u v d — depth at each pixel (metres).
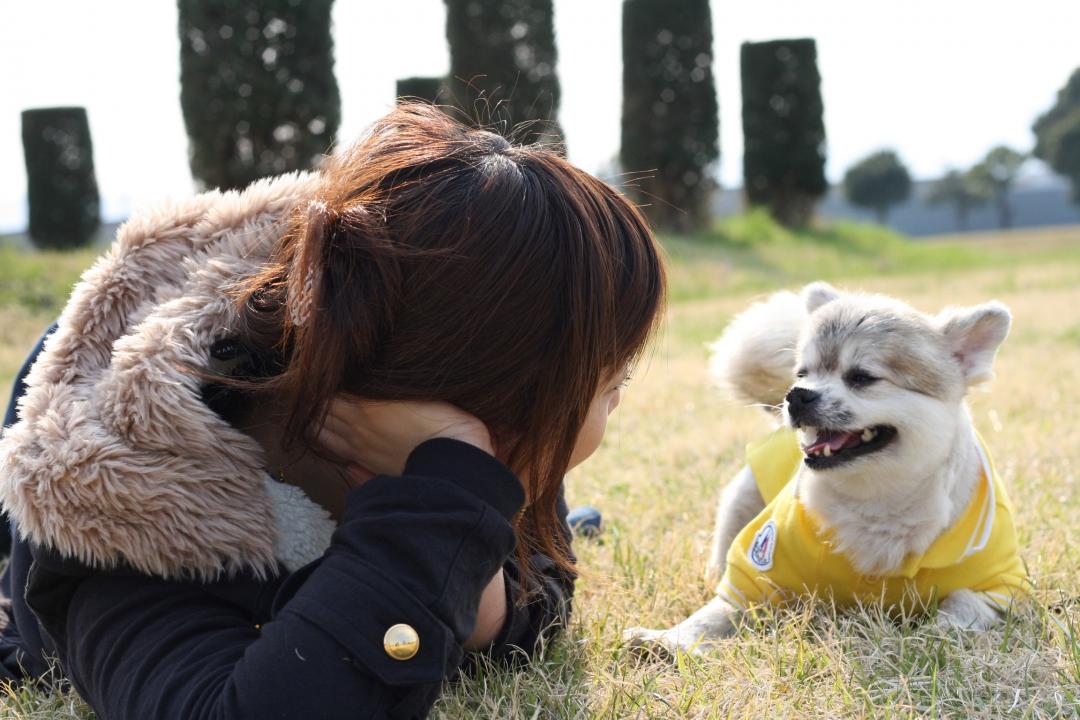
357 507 1.65
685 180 25.03
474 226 1.61
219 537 1.73
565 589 2.61
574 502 4.30
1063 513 3.73
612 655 2.58
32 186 21.05
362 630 1.53
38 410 1.80
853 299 3.35
